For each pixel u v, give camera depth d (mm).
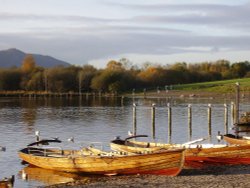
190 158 41469
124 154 38594
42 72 179875
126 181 34469
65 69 184500
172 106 121000
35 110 113062
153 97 160500
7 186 30484
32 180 37406
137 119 90375
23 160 44500
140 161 36562
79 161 38531
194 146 43906
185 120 86812
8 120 88812
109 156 37344
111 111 109625
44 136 65812
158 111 107125
